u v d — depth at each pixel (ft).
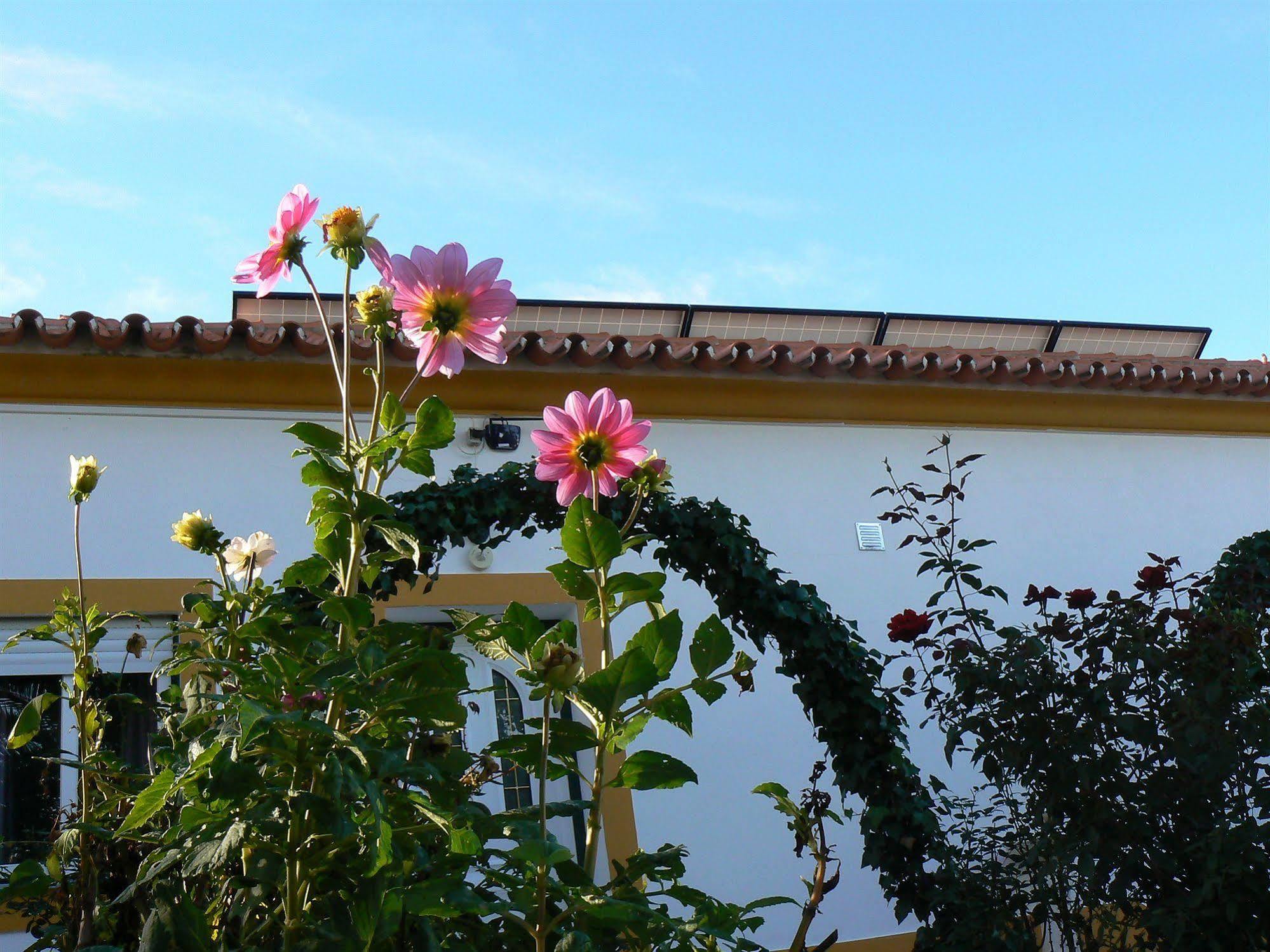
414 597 20.27
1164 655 11.93
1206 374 26.22
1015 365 24.76
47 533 18.94
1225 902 10.59
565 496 7.00
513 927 6.57
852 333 30.14
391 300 6.65
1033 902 12.62
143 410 20.03
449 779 6.63
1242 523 26.96
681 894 6.98
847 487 24.17
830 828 21.38
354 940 5.77
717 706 21.59
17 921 16.30
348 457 6.34
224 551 8.17
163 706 8.07
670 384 23.11
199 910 6.39
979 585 13.46
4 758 17.49
